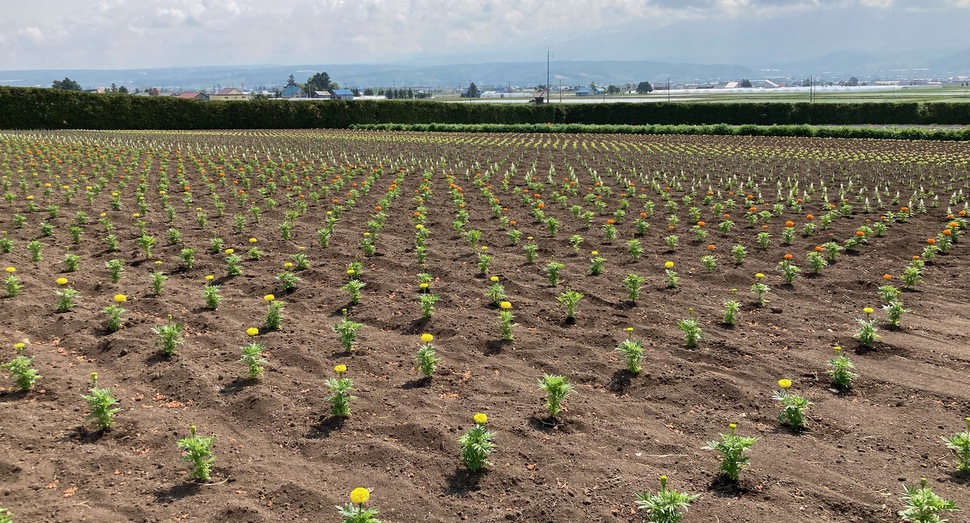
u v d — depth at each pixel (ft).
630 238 36.29
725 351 21.01
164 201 44.01
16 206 42.73
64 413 16.76
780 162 68.85
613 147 87.81
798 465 14.66
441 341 21.98
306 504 13.26
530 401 17.70
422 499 13.48
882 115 143.43
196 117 146.72
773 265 30.83
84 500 13.25
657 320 23.88
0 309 23.77
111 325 22.21
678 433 16.21
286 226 35.58
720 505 13.23
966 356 20.33
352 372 19.52
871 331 20.97
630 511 13.05
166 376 18.85
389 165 68.08
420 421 16.39
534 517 12.95
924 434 15.96
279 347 21.13
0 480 13.80
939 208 43.80
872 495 13.52
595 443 15.67
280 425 16.42
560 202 46.42
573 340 22.07
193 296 26.03
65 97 131.54
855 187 53.11
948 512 12.90
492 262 31.40
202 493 13.56
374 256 32.35
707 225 39.47
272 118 152.56
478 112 167.02
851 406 17.44
